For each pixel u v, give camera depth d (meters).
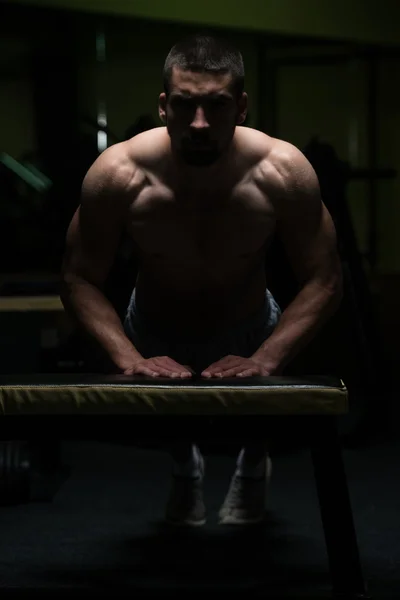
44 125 8.95
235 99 3.11
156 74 9.25
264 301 3.82
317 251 3.46
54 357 5.68
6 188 8.27
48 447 4.82
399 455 5.78
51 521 4.36
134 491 4.94
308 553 3.83
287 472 5.40
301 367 7.03
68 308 3.51
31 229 8.03
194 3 8.98
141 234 3.42
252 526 4.27
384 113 11.06
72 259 3.49
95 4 8.55
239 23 9.28
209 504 4.68
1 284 5.92
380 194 11.12
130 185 3.37
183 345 3.80
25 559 3.76
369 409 6.33
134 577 3.51
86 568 3.63
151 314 3.80
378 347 6.65
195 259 3.47
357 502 4.64
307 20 9.70
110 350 3.39
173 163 3.33
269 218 3.39
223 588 3.16
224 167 3.31
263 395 2.80
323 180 6.02
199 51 3.07
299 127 10.37
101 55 9.05
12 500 4.69
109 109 9.16
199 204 3.36
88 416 2.86
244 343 3.79
